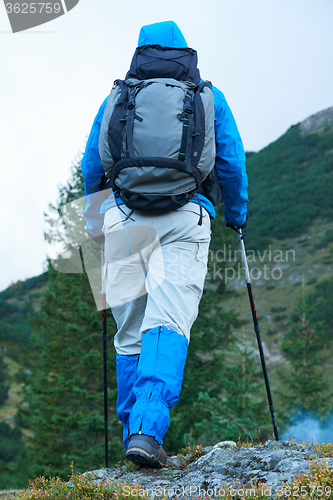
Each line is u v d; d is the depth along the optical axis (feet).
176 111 8.26
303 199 204.13
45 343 61.16
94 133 9.79
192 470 8.14
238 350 41.24
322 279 142.31
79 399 51.19
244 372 39.11
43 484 8.61
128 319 9.34
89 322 49.98
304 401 45.65
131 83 8.75
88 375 52.65
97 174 10.00
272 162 258.78
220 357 50.26
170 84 8.57
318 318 108.88
